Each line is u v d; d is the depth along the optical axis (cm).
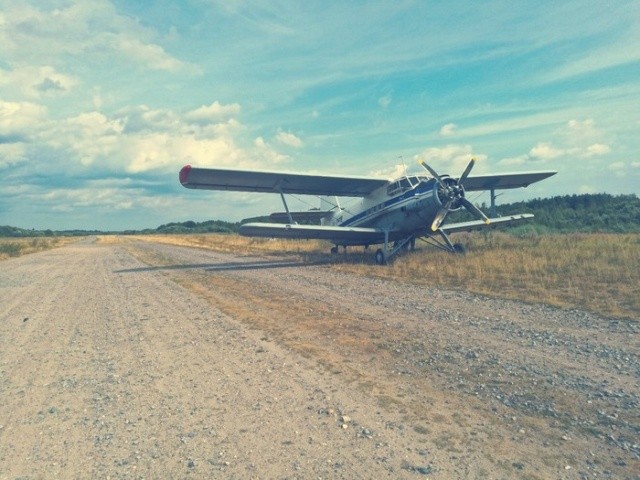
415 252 2048
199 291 1301
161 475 356
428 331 761
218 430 433
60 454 399
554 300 955
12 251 3800
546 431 400
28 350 760
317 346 699
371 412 456
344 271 1639
